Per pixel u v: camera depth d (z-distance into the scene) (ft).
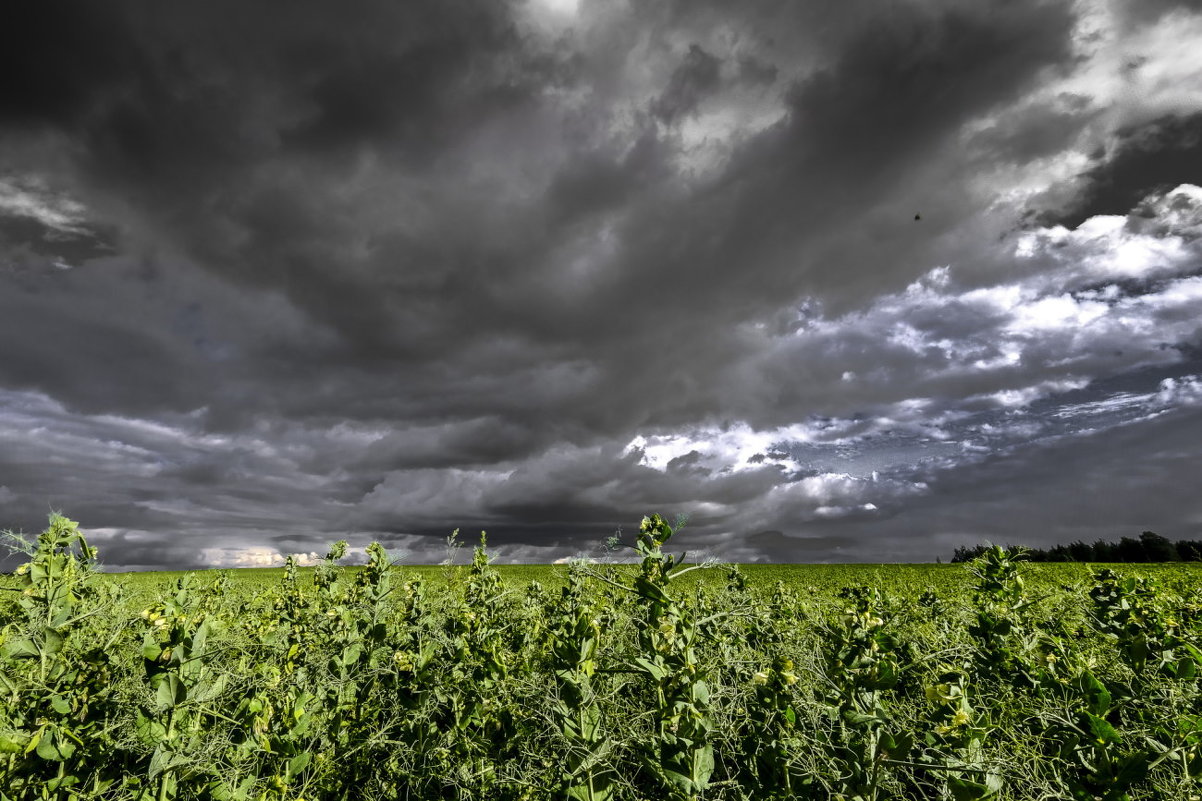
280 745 11.62
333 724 13.83
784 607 22.90
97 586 14.39
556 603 20.74
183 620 11.04
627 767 12.01
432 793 13.12
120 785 10.75
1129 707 12.21
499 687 14.25
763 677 11.01
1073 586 18.03
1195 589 22.77
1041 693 12.04
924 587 32.89
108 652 13.57
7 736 9.62
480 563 20.02
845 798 9.00
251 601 27.35
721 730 11.34
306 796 11.82
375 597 17.54
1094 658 14.25
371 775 13.71
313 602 21.85
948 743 9.44
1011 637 15.11
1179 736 9.35
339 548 21.16
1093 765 9.55
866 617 11.73
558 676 10.86
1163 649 13.50
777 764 10.11
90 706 11.70
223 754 11.74
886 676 9.67
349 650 15.28
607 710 12.89
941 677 12.44
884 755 9.03
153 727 10.19
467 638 15.92
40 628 11.52
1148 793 10.08
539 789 12.01
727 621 15.67
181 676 10.69
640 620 11.78
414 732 13.99
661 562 10.09
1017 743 10.84
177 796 10.75
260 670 14.48
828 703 10.90
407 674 14.90
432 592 23.94
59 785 9.78
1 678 10.43
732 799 10.43
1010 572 17.01
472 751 13.34
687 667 9.46
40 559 11.85
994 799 8.25
